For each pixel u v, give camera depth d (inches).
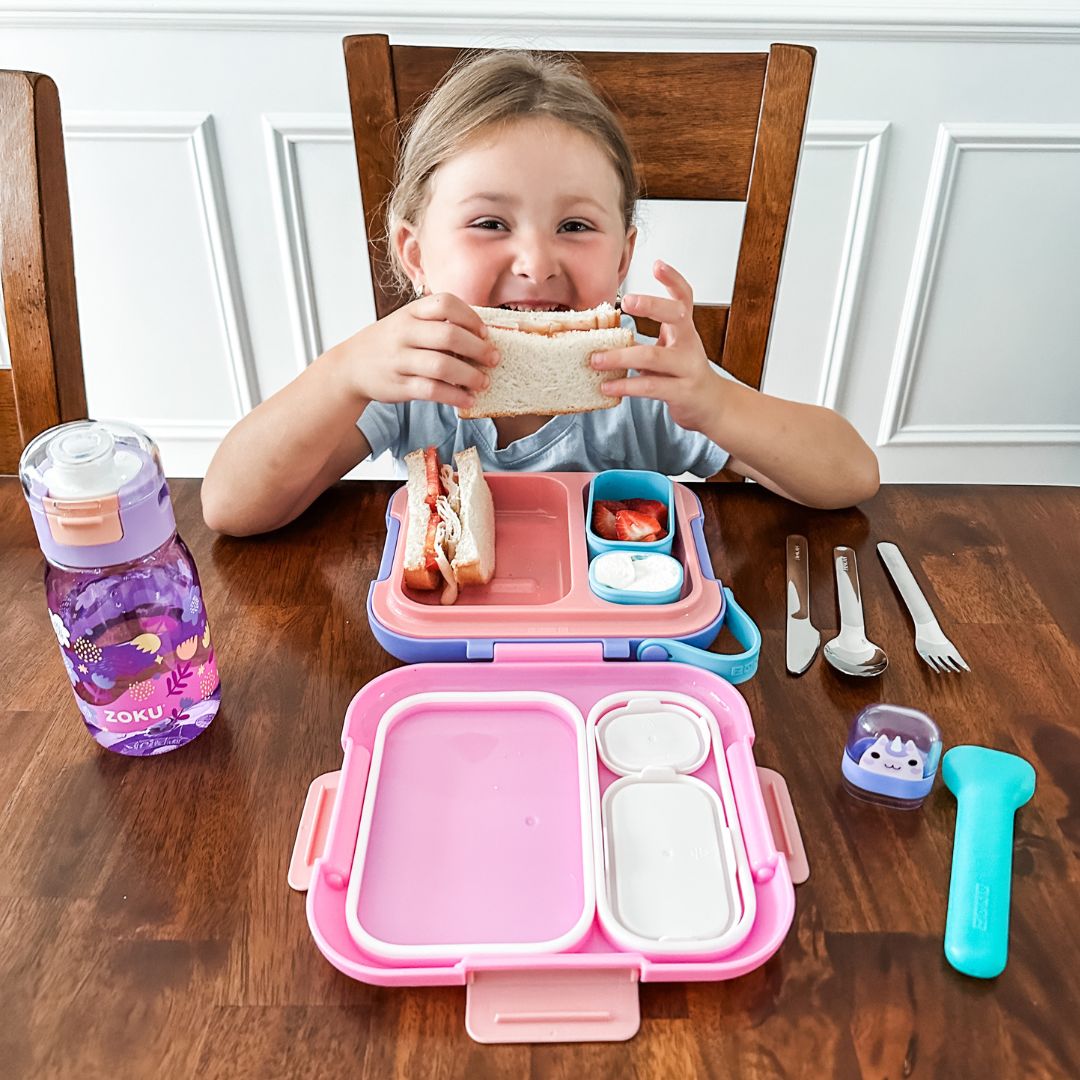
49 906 21.5
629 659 28.3
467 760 24.9
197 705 25.6
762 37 67.2
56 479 21.5
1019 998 19.8
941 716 26.8
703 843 22.5
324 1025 19.3
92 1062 18.7
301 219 75.5
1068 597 31.5
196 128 70.4
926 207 74.4
